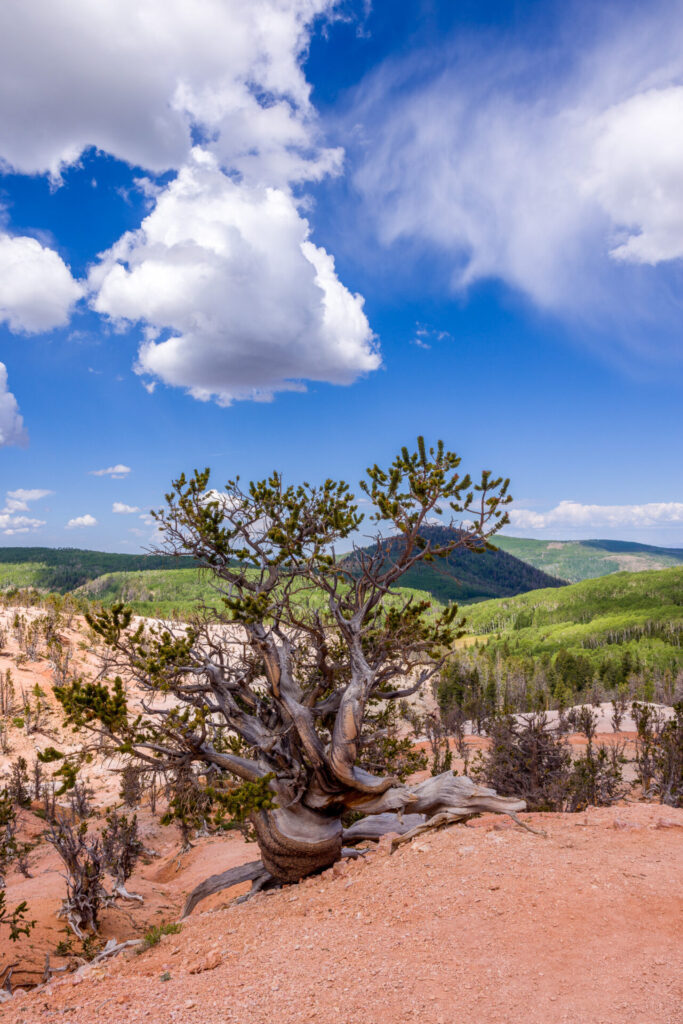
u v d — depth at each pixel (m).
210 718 16.91
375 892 11.03
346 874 13.35
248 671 17.64
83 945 19.62
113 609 15.03
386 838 14.60
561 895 9.30
